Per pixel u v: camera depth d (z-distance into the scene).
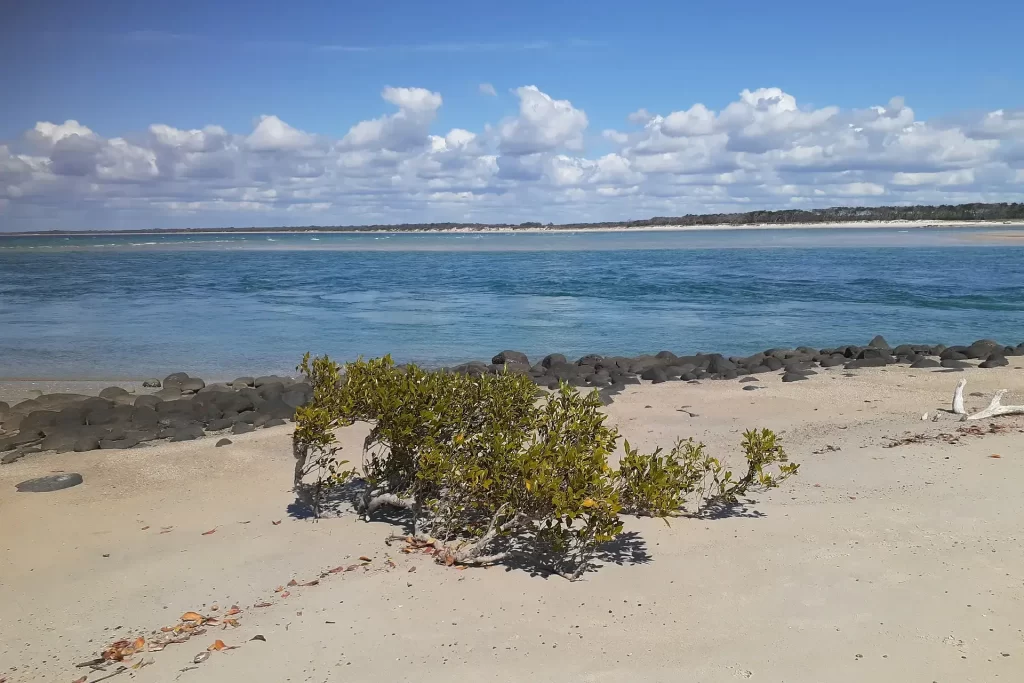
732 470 9.63
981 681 4.79
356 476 9.48
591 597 6.09
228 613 5.94
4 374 20.23
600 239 166.88
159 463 10.36
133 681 4.95
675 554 6.91
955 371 17.58
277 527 7.79
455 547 7.02
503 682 4.88
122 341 25.34
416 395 7.39
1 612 6.03
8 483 9.50
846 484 8.84
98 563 6.95
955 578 6.22
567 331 27.95
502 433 7.23
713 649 5.27
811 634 5.44
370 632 5.56
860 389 15.51
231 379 19.86
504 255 88.56
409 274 56.78
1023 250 77.19
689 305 35.69
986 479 8.71
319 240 196.62
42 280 50.75
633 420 12.97
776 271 55.44
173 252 102.44
